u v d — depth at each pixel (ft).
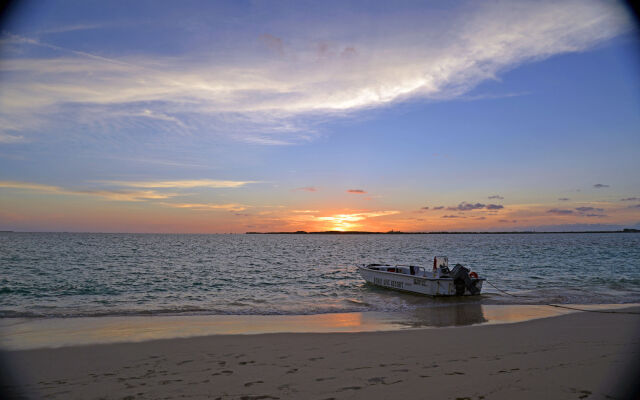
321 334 29.58
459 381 18.22
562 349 24.18
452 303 47.42
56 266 97.60
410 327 33.06
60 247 196.95
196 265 107.24
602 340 26.81
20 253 146.10
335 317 38.27
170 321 35.86
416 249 226.38
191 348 25.39
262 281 73.67
